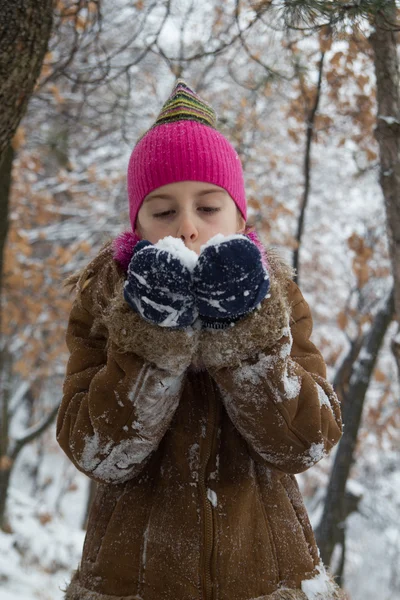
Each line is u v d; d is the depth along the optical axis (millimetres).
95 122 8320
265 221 7141
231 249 1082
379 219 8445
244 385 1298
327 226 11406
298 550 1514
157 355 1216
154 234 1662
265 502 1535
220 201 1679
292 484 1643
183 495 1472
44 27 2332
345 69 4598
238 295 1116
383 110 2863
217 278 1094
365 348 5793
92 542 1543
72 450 1395
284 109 6992
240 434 1546
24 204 9078
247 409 1325
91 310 1538
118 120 8297
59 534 9617
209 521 1442
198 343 1252
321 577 1518
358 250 5664
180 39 5812
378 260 7801
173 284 1107
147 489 1519
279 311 1253
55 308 9047
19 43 2256
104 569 1461
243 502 1490
